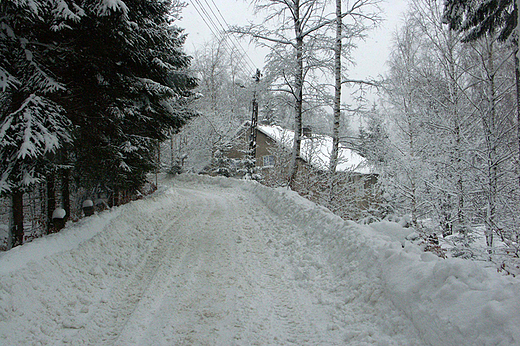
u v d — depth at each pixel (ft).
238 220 31.91
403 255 13.21
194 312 13.47
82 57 20.04
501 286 9.00
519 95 20.22
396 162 37.35
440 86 34.19
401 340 10.03
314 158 47.37
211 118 89.71
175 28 38.55
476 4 27.17
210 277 17.24
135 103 29.45
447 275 10.27
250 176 74.74
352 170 42.93
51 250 15.89
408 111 41.06
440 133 33.06
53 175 19.86
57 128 17.20
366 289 13.38
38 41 18.83
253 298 14.85
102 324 12.82
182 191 59.98
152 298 14.75
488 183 27.48
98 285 15.90
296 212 28.04
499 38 27.14
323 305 13.87
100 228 21.56
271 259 20.29
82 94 21.50
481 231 28.02
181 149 93.50
